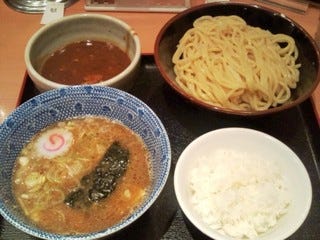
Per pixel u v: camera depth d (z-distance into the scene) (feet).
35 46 1.13
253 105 1.12
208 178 0.94
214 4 1.25
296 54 1.20
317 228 0.92
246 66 1.16
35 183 0.90
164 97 1.16
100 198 0.88
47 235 0.76
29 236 0.89
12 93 1.20
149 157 0.94
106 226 0.84
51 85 1.02
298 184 0.92
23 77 1.24
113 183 0.90
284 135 1.09
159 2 1.44
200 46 1.21
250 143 1.00
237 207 0.90
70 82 1.14
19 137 0.95
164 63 1.16
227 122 1.09
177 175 0.89
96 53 1.21
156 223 0.92
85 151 0.96
